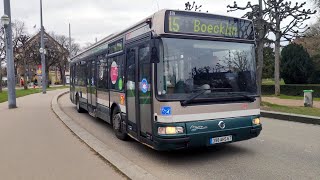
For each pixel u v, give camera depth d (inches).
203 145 253.6
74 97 681.0
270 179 221.5
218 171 241.3
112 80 375.2
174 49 251.3
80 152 287.7
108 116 395.9
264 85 1353.3
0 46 1405.0
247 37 284.0
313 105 749.3
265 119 510.3
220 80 263.4
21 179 217.3
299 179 220.8
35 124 453.1
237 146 317.1
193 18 259.9
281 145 319.3
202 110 251.9
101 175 223.5
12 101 689.6
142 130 281.9
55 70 2910.9
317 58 1401.3
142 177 216.2
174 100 244.4
